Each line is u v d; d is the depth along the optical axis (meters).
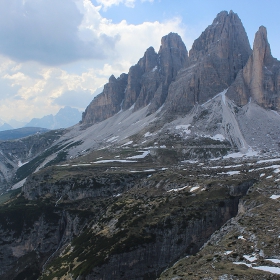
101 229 150.12
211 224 128.12
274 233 89.62
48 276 134.00
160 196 158.88
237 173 167.38
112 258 118.00
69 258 141.12
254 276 70.69
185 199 142.75
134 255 120.12
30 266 176.62
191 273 80.38
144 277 118.06
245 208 119.62
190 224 126.50
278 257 77.88
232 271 74.62
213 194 139.88
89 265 119.12
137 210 148.62
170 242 124.69
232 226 107.00
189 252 121.25
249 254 83.06
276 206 109.19
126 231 131.50
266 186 129.75
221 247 92.50
